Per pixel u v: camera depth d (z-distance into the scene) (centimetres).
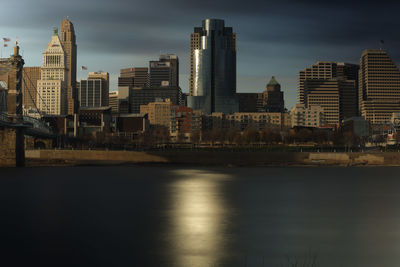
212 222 6400
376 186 11325
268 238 5434
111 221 6431
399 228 6053
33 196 9294
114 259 4525
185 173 15388
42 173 15188
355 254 4756
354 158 19025
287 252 4812
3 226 6072
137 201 8538
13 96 15875
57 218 6662
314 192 10056
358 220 6638
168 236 5481
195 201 8575
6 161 16188
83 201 8525
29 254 4697
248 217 6825
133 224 6209
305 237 5497
